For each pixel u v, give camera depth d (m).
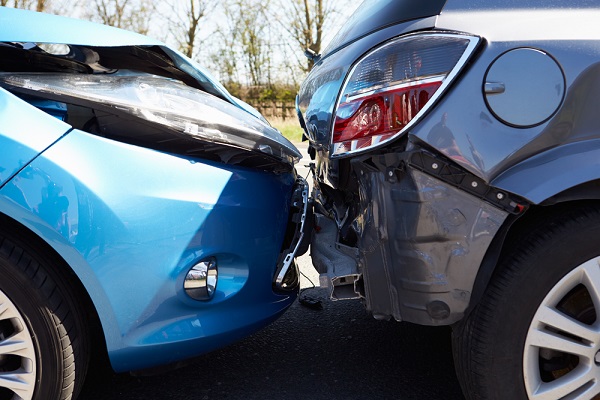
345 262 1.96
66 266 1.81
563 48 1.66
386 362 2.53
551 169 1.64
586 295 1.80
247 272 2.01
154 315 1.85
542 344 1.74
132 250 1.78
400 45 1.75
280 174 2.21
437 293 1.70
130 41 2.15
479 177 1.65
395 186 1.71
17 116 1.72
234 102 2.77
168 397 2.26
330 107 1.92
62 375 1.77
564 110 1.64
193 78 2.62
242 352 2.63
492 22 1.71
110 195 1.75
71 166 1.72
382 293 1.79
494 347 1.73
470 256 1.68
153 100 1.91
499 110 1.65
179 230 1.84
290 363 2.53
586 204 1.75
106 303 1.78
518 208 1.66
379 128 1.73
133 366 1.91
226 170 1.97
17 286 1.68
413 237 1.69
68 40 1.97
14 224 1.74
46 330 1.72
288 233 2.20
